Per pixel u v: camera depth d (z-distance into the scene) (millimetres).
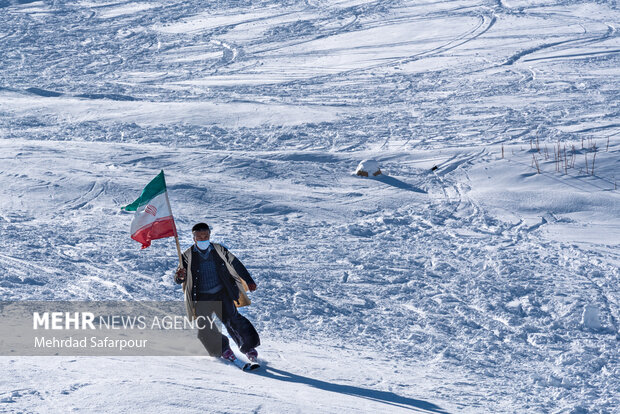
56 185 46906
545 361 22922
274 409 10016
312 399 11812
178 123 83812
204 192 48344
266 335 21609
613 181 55719
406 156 63844
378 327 24969
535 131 77062
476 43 156625
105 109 90938
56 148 59094
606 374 21688
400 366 19609
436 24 180625
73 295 23094
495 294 30594
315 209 47406
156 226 16344
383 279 32062
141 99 107000
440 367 20453
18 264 27500
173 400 9633
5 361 11164
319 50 161125
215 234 38688
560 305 29609
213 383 11641
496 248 39531
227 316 16328
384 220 45156
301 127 82250
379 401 13727
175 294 25297
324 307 26750
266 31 187375
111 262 30031
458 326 26094
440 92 108875
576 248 40281
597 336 26547
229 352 16016
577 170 58094
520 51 144500
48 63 157000
